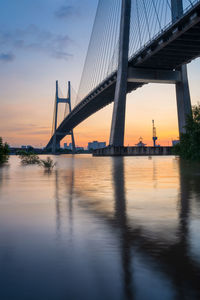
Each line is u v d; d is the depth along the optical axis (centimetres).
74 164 3612
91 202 819
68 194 981
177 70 8619
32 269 346
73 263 363
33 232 509
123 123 7906
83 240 459
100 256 386
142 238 468
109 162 4012
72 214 660
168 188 1112
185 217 620
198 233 496
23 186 1224
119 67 8106
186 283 308
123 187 1163
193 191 1022
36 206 763
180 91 8550
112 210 702
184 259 374
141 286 303
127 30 8119
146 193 986
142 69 8344
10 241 456
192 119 3244
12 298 281
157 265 355
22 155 3962
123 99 7956
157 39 6725
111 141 8031
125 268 346
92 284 308
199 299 277
